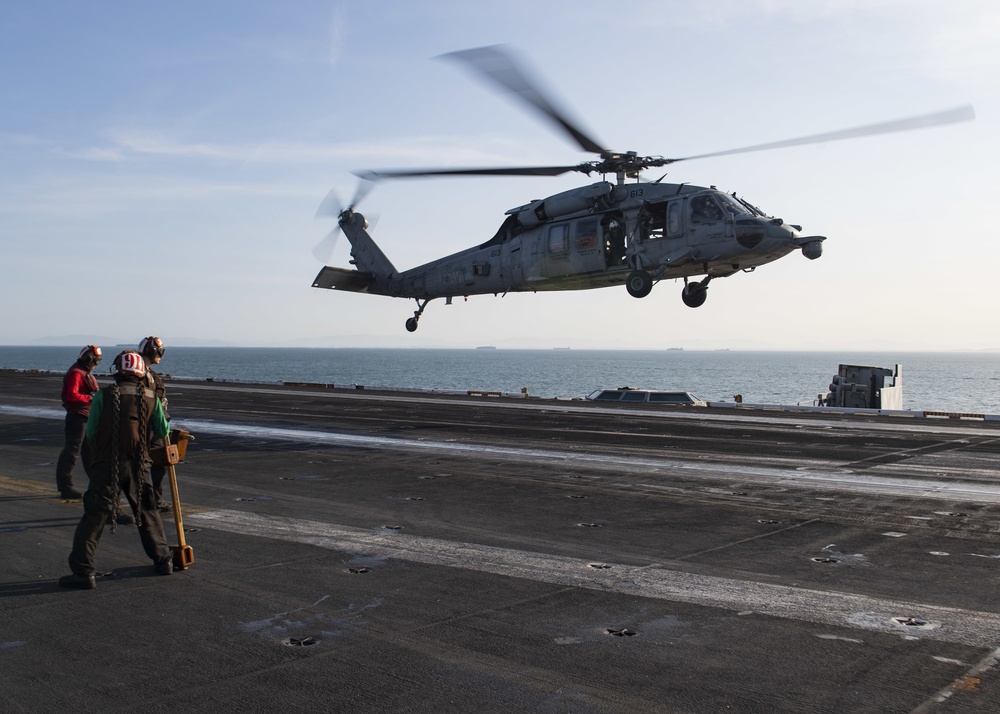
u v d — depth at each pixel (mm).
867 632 5230
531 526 8555
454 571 6789
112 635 5203
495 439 16359
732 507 9555
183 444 7570
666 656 4805
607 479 11562
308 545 7715
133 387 6535
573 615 5598
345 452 14500
